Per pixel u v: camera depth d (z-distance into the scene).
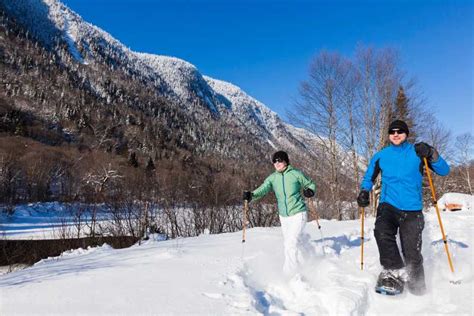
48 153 51.06
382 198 4.23
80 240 11.38
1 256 10.60
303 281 3.95
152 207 12.55
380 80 20.03
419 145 3.98
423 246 5.59
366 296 3.70
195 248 5.97
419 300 3.67
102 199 12.84
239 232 8.28
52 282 3.92
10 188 31.92
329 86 20.08
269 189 5.25
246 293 3.54
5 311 3.08
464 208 16.14
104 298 3.37
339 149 20.12
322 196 18.95
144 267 4.55
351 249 5.82
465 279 4.09
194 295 3.46
